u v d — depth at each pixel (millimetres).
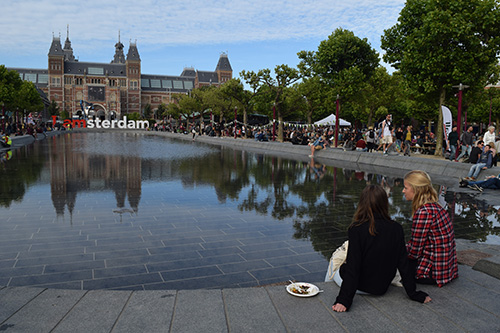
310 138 29391
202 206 8406
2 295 3344
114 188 10500
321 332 2799
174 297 3359
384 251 3172
